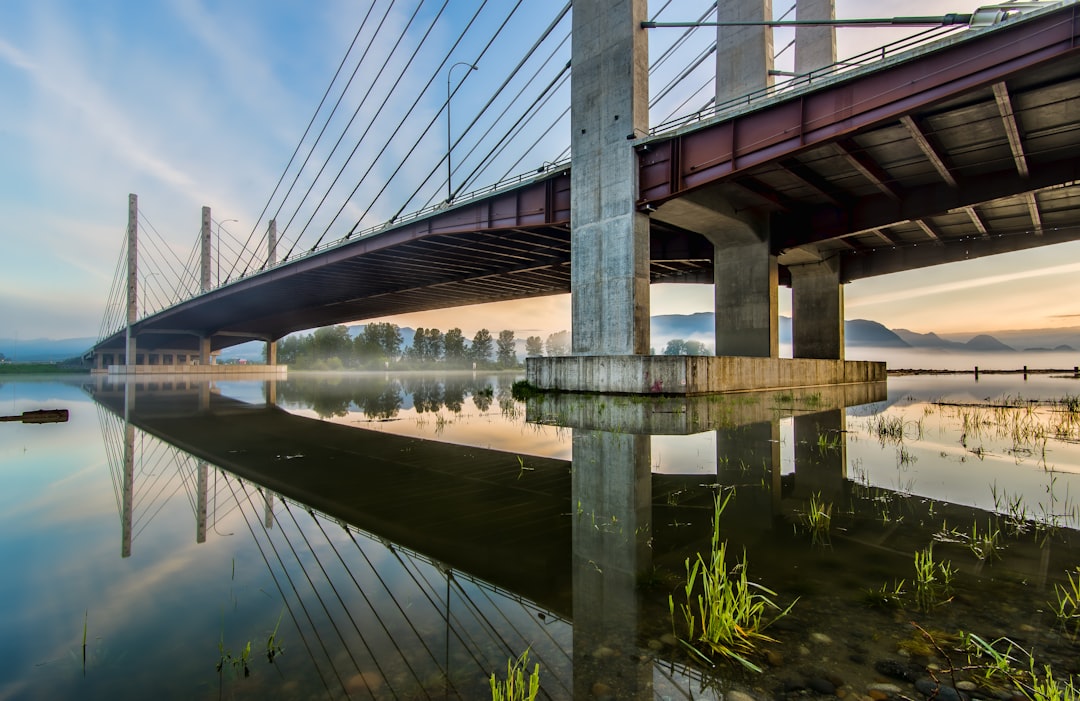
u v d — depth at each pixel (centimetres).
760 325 3088
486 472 943
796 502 669
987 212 3083
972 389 3231
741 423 1464
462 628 363
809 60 3366
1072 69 1652
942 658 308
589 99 2666
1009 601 383
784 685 284
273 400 3083
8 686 292
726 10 3123
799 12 3462
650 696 278
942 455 978
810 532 550
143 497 780
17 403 2816
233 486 850
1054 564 454
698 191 2534
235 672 309
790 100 2033
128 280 8294
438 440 1363
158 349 11825
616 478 841
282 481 888
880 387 3441
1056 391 2978
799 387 3186
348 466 1021
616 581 439
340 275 5000
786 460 943
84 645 337
